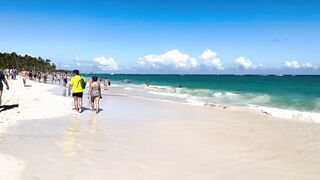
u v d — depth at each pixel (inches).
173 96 1657.2
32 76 3004.4
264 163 392.8
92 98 808.9
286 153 440.8
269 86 3235.7
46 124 591.5
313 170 369.1
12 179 302.2
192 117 788.0
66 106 842.8
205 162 389.4
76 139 480.4
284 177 344.8
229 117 802.2
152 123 667.4
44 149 415.2
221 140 514.6
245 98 1596.9
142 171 347.6
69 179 313.1
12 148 413.4
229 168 369.4
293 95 1726.1
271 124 695.7
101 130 561.0
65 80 1612.9
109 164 366.6
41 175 319.0
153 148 447.2
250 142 504.1
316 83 3991.1
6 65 6146.7
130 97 1413.6
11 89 1293.1
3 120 599.5
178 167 366.3
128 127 605.9
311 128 644.1
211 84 3917.3
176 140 504.1
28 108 752.3
